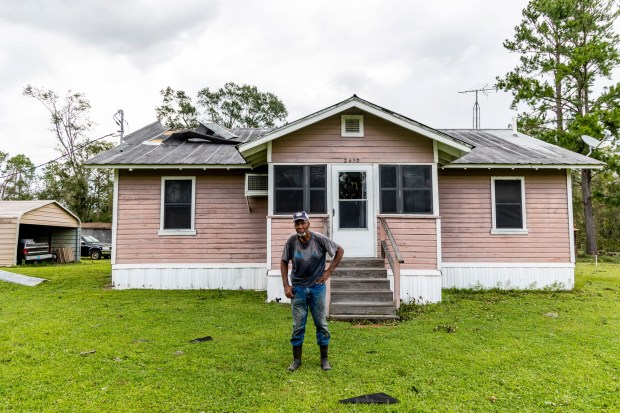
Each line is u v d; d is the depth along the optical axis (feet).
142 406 12.17
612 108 71.15
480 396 13.12
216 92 159.33
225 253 36.22
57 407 12.05
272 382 14.16
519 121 77.46
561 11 74.38
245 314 25.11
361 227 30.81
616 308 27.78
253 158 33.12
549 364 16.21
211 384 13.89
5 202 64.44
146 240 36.01
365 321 24.25
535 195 37.42
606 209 108.88
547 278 36.58
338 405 12.38
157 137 46.57
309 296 15.69
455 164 35.76
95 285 36.96
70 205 135.74
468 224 37.04
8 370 15.06
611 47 70.95
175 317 24.13
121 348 17.84
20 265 59.21
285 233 30.14
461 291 35.42
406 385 13.96
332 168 31.22
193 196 36.58
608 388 13.82
